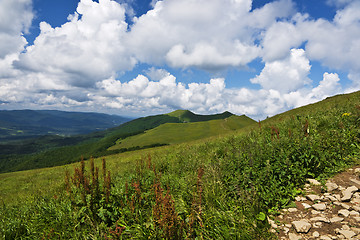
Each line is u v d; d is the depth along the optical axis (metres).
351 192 4.19
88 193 4.52
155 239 3.31
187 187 4.98
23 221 4.46
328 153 5.63
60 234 3.82
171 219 3.29
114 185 5.45
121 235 3.43
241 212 3.80
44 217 4.37
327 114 9.17
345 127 6.98
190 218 3.66
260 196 4.21
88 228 3.90
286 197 4.41
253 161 5.23
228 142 9.45
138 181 5.24
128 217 4.07
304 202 4.23
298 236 3.28
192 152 9.58
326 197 4.26
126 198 4.48
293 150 5.42
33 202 5.67
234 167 5.44
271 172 4.81
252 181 4.62
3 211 5.47
